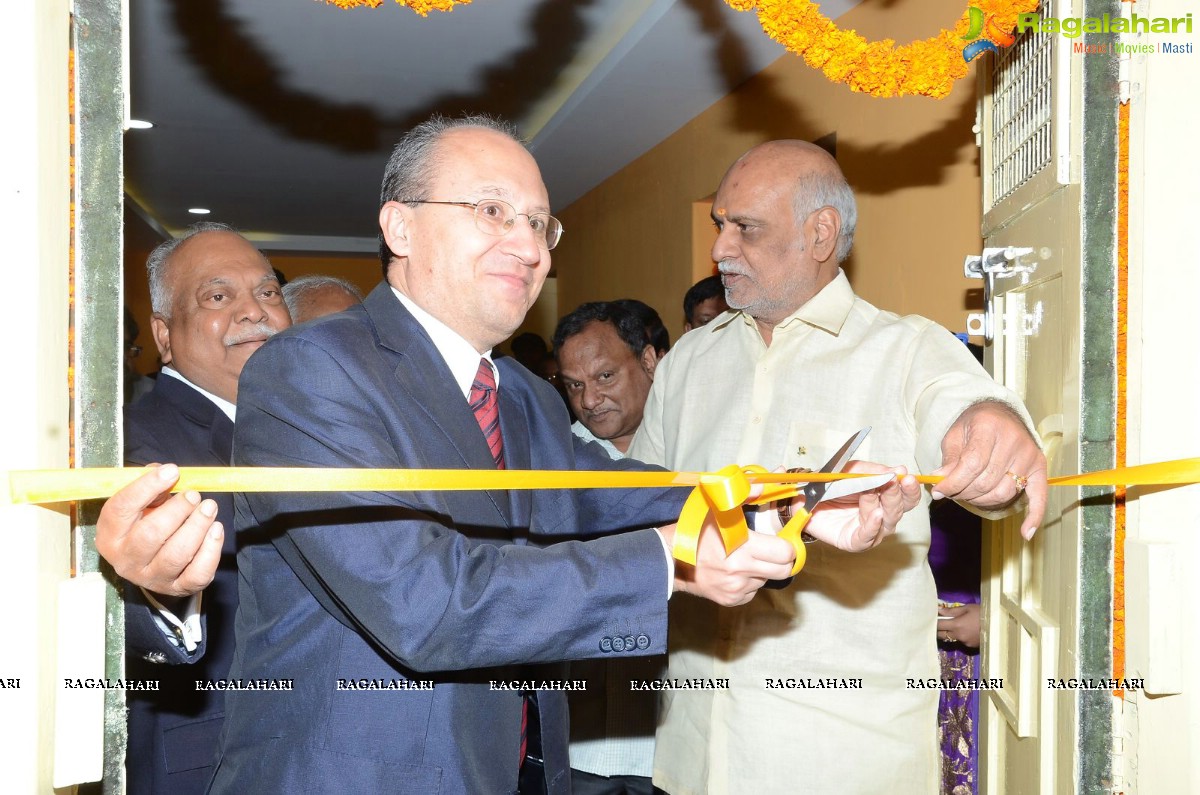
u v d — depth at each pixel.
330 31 4.63
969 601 2.22
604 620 1.15
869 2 3.63
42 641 1.00
